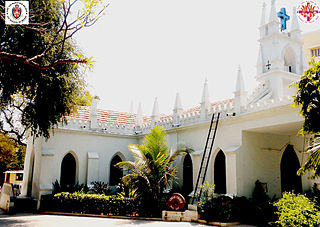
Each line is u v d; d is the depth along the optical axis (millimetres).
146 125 26922
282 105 16078
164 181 18469
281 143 21047
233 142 18938
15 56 6816
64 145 23672
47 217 18500
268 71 21203
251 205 16609
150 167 18531
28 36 13812
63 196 20312
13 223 16062
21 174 41875
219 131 20031
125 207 18516
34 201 21438
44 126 17250
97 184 23016
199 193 18781
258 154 19328
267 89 20906
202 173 20234
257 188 18203
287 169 21531
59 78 15953
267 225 15484
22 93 17000
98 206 19156
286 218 10805
